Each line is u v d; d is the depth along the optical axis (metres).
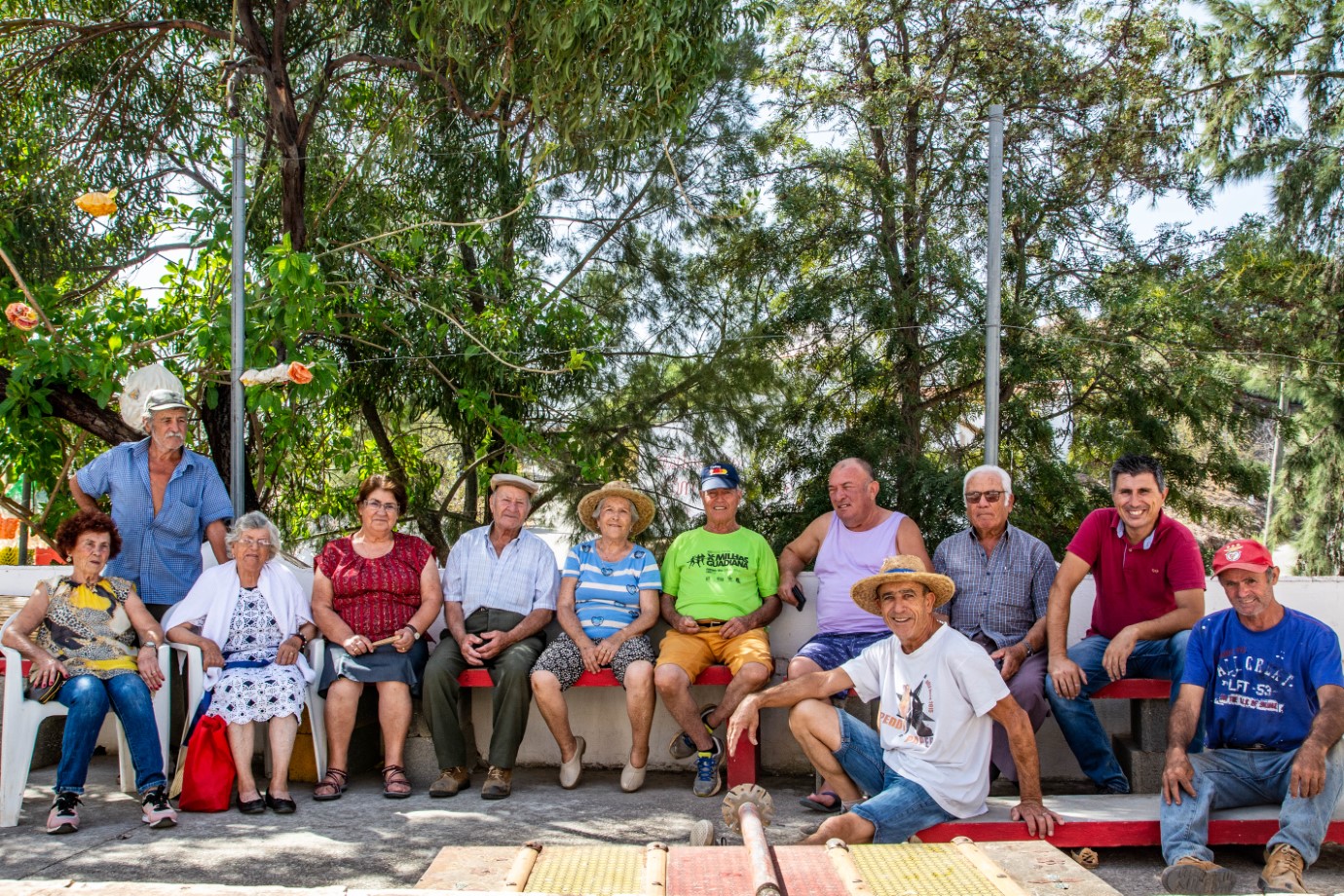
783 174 9.31
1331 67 10.54
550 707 4.71
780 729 5.16
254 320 6.13
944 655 3.51
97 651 4.30
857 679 3.74
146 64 8.65
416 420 8.90
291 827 4.12
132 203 8.53
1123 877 3.44
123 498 4.81
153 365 5.86
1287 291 10.02
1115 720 5.04
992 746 4.24
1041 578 4.63
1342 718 3.35
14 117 8.19
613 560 5.07
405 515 8.84
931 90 9.48
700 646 4.84
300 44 8.39
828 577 4.91
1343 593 5.07
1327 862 3.62
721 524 5.10
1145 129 9.95
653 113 6.59
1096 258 9.84
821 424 8.57
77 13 8.52
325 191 8.48
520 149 8.13
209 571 4.62
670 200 8.82
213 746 4.36
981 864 2.41
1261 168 10.30
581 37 6.28
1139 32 10.21
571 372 7.94
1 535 10.09
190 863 3.65
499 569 5.01
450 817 4.29
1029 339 8.71
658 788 4.83
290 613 4.66
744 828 2.41
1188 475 8.98
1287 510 11.63
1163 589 4.32
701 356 8.39
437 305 7.86
